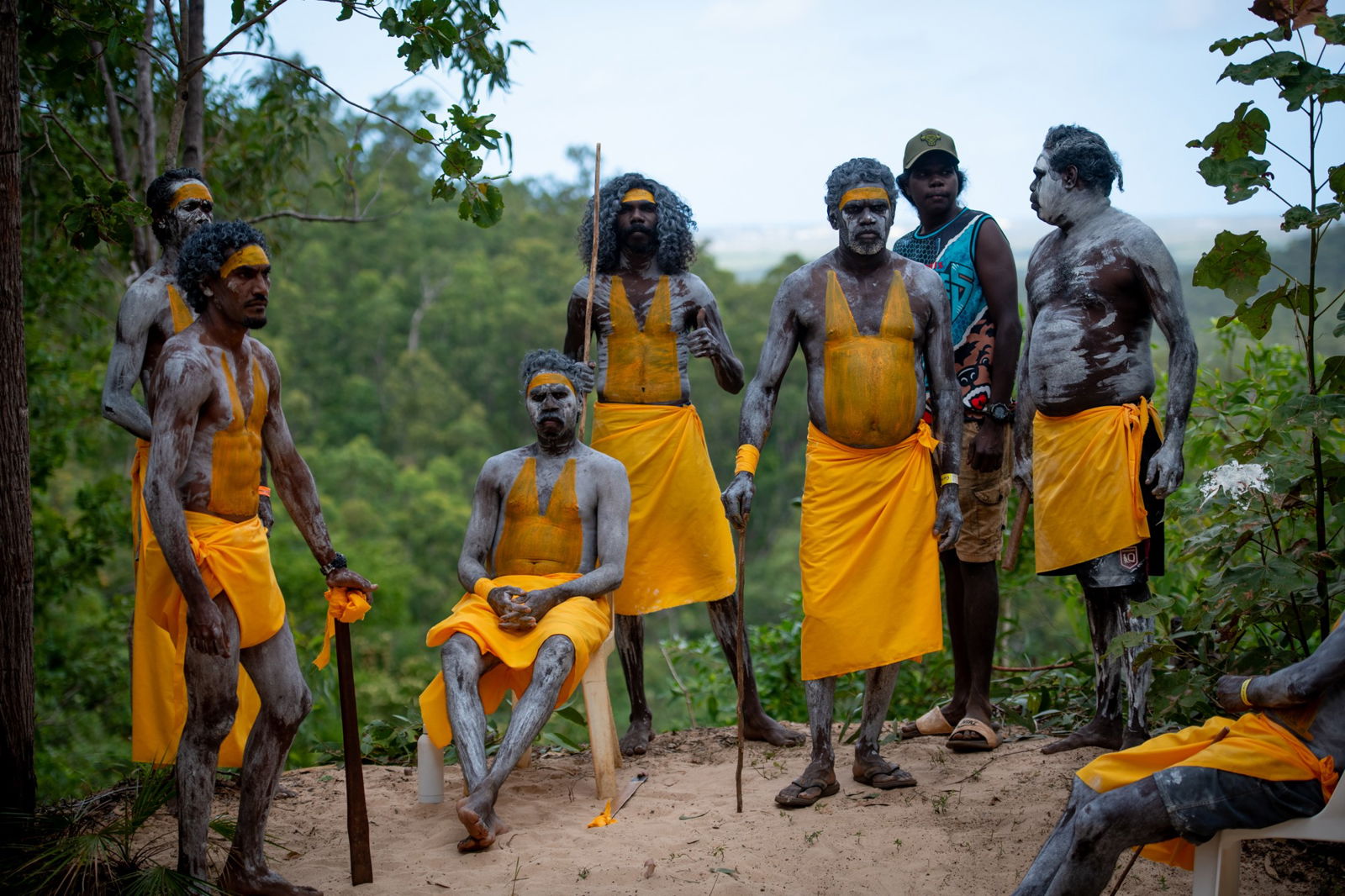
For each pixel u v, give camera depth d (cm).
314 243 4331
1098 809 320
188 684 374
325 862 425
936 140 530
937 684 754
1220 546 477
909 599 459
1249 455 451
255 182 934
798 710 783
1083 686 621
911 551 462
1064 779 461
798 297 483
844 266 480
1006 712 585
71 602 1473
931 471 474
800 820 443
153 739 444
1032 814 432
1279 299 433
